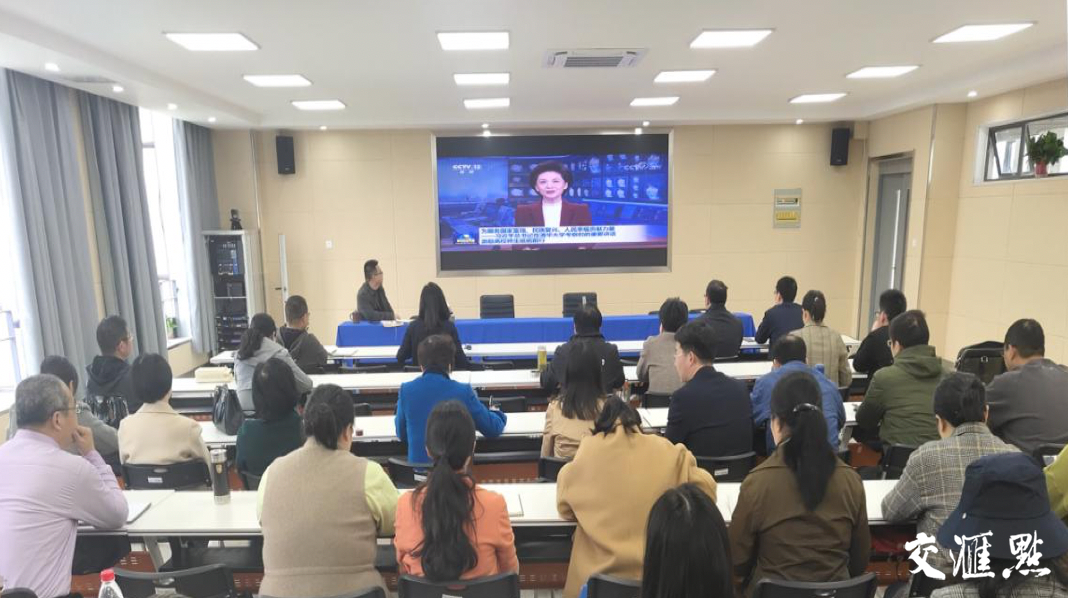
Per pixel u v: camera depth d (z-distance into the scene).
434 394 2.71
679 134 8.45
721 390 2.53
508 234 8.52
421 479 2.71
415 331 4.34
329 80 5.74
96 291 5.73
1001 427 2.62
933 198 7.08
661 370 3.65
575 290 8.68
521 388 4.06
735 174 8.59
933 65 5.53
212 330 7.79
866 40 4.62
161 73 5.35
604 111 7.95
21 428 1.93
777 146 8.57
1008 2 3.78
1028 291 5.97
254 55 4.75
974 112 6.74
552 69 5.41
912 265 7.39
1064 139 5.62
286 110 7.41
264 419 2.46
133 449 2.57
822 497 1.70
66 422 1.98
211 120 7.27
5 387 4.95
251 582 2.33
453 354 2.90
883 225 8.36
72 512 1.90
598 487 1.88
